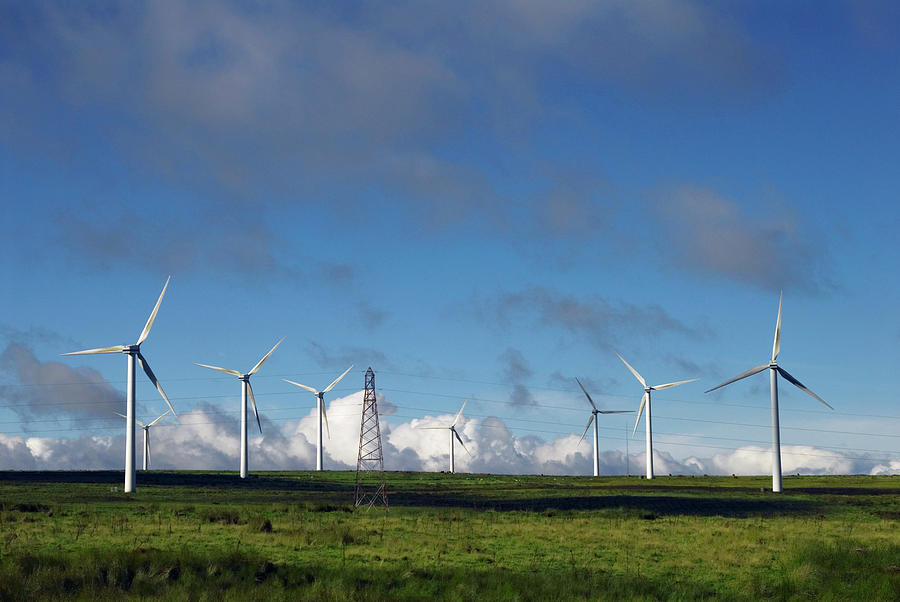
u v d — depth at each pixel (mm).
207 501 104375
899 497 122688
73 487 126375
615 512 88625
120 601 39469
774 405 149000
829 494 133250
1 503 87250
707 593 46219
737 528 74500
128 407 126188
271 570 46812
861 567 52031
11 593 40156
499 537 64625
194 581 43938
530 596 43500
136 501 101375
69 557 47219
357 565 50125
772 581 48312
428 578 46656
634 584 46688
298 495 120688
